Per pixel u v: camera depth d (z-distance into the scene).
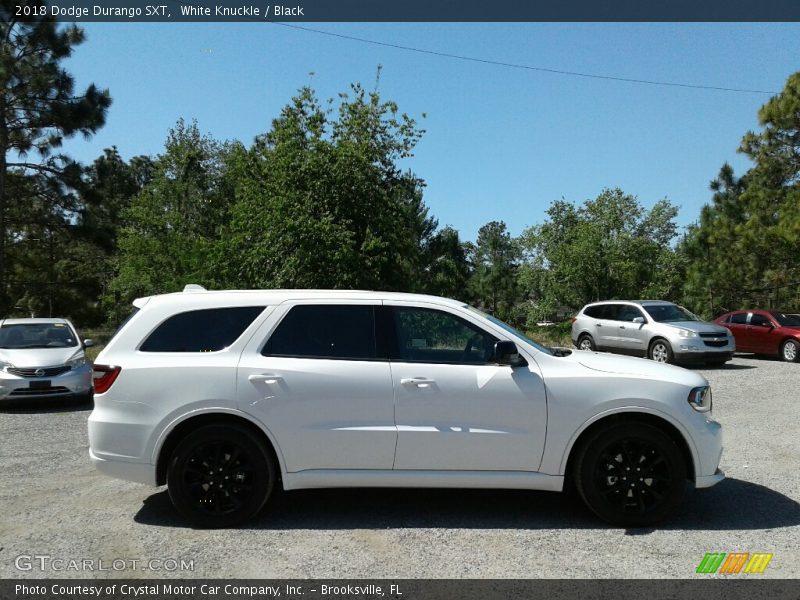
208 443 5.26
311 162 21.58
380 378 5.30
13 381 11.27
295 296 5.62
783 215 25.36
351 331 5.50
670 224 35.47
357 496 6.06
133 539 5.02
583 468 5.29
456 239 42.66
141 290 33.41
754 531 5.16
